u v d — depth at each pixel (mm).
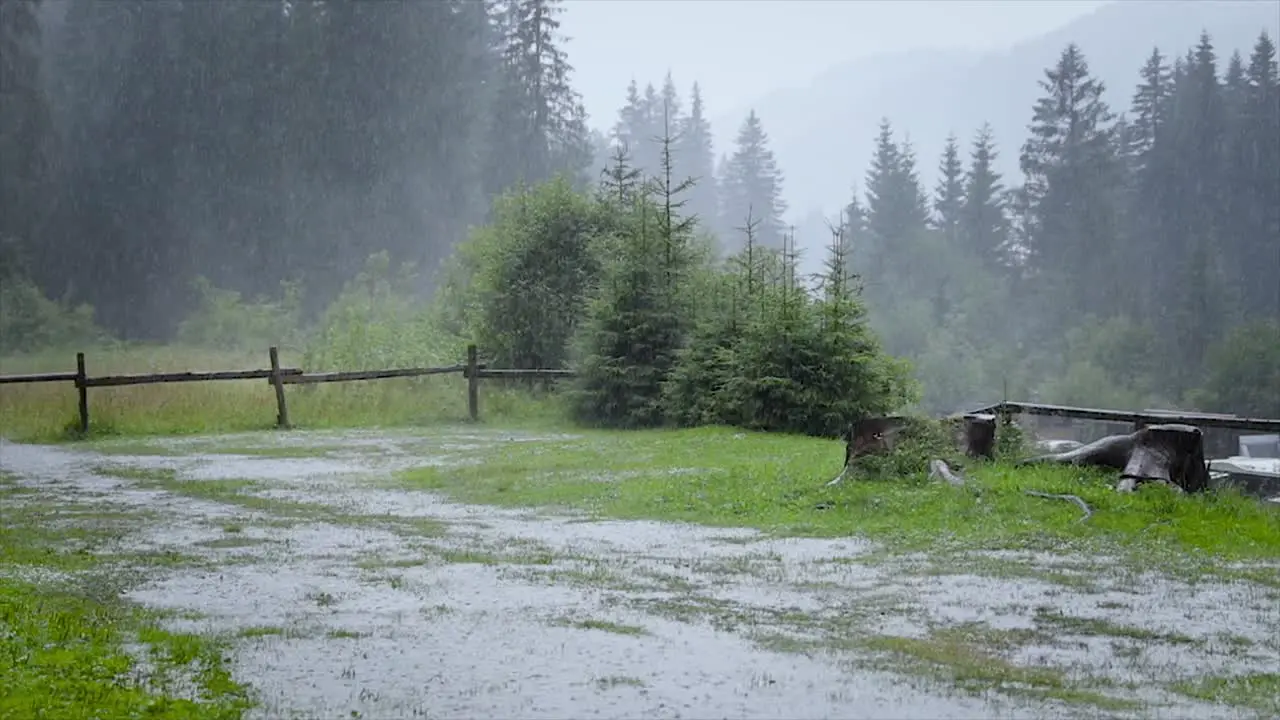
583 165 79875
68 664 6285
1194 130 98062
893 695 6043
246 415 23609
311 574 9062
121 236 69250
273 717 5602
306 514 12328
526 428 23250
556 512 12406
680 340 23266
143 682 6062
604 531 11172
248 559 9703
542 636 7152
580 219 31203
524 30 78125
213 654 6668
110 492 14133
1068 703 5949
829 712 5766
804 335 20344
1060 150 94750
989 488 12672
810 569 9305
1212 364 71625
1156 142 99750
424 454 18328
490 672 6387
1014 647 7016
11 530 11227
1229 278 92500
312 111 71562
